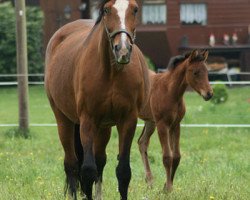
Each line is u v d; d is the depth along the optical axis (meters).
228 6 43.56
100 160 10.04
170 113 13.02
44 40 42.16
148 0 43.06
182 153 16.81
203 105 28.45
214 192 10.95
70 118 10.27
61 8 42.53
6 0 44.78
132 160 15.78
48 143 18.83
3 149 17.67
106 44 9.04
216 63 42.66
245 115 24.78
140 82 9.39
